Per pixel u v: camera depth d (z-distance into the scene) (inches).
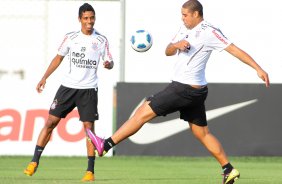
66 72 1267.2
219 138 1915.6
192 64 1045.8
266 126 1913.1
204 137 1110.4
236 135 1914.4
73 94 1258.6
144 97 1910.7
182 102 1055.6
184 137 1916.8
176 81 1052.5
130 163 1763.0
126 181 1272.1
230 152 1914.4
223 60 1998.0
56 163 1733.5
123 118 1911.9
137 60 2001.7
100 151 1055.6
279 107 1914.4
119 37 2094.0
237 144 1915.6
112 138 1053.8
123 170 1557.6
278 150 1910.7
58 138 1900.8
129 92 1914.4
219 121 1918.1
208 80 2003.0
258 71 1013.2
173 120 1916.8
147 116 1054.4
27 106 1897.1
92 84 1263.5
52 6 2402.8
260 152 1911.9
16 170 1525.6
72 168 1594.5
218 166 1697.8
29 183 1204.5
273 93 1915.6
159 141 1918.1
